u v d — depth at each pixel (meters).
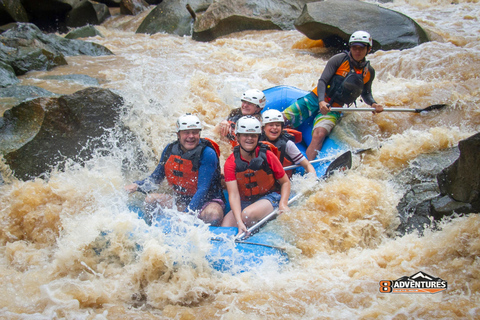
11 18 13.30
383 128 5.29
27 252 3.57
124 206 3.80
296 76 7.77
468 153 3.32
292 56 9.77
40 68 8.02
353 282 2.96
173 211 3.67
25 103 4.52
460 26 10.52
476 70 6.82
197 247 3.20
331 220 3.62
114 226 3.42
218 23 12.16
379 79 7.67
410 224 3.80
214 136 5.24
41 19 14.66
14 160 4.29
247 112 4.64
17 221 3.79
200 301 2.99
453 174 3.55
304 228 3.52
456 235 3.13
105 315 2.80
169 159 3.88
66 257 3.28
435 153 4.58
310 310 2.71
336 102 5.07
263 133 4.31
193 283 3.09
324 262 3.25
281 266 3.21
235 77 7.88
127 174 4.68
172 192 4.09
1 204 3.89
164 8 13.93
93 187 3.98
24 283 3.15
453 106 5.27
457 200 3.55
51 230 3.72
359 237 3.54
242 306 2.80
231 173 3.76
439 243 3.17
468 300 2.65
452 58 7.38
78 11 14.94
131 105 5.06
